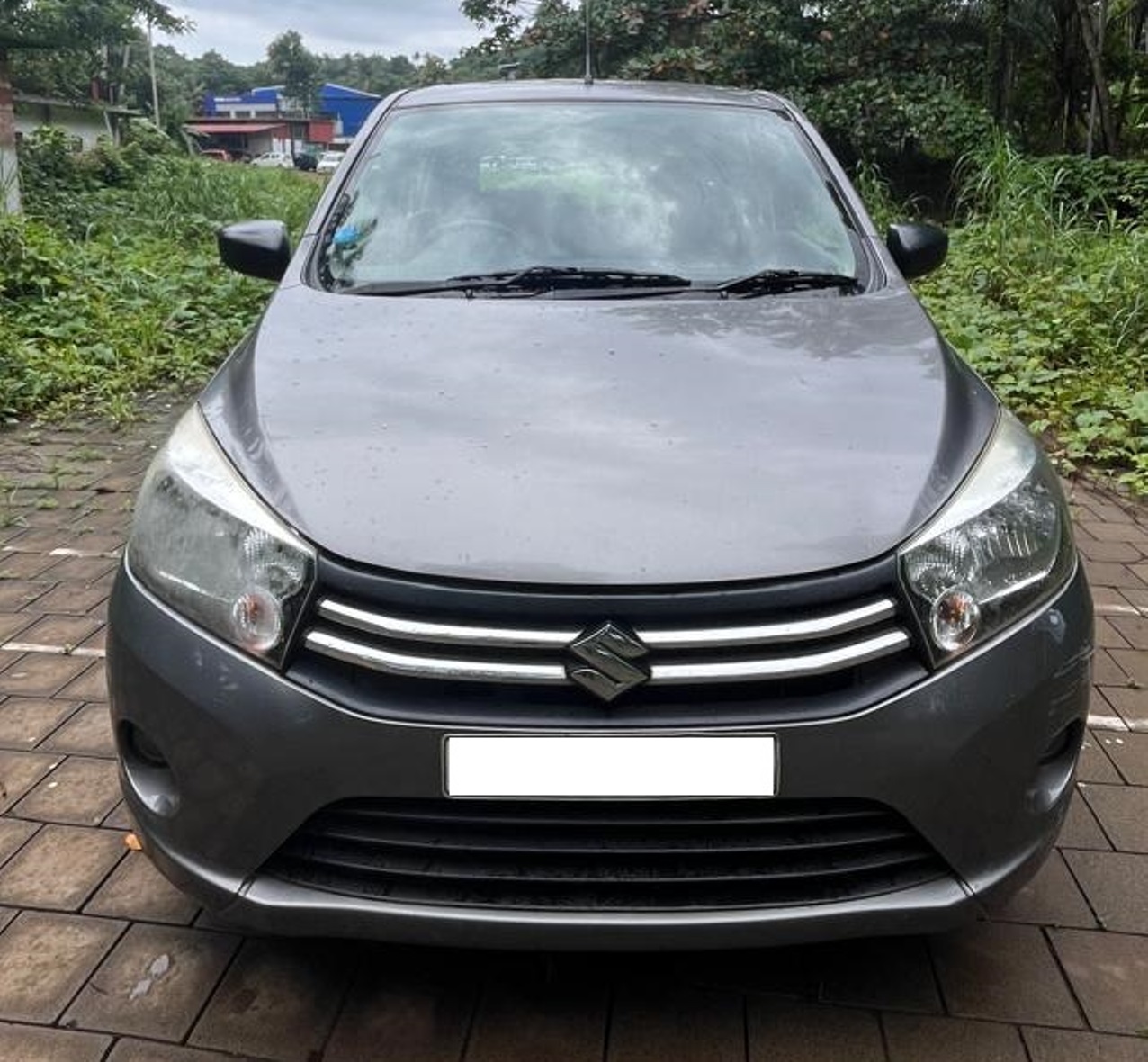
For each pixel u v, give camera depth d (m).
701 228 2.97
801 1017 2.04
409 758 1.72
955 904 1.82
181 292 8.20
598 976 2.13
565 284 2.80
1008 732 1.82
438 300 2.66
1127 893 2.36
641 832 1.78
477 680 1.72
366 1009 2.06
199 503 1.95
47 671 3.27
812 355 2.35
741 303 2.64
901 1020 2.04
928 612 1.79
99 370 6.43
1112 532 4.45
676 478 1.91
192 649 1.83
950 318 6.80
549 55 14.12
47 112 24.44
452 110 3.37
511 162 3.14
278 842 1.80
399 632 1.73
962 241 8.80
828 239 2.97
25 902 2.32
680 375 2.25
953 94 12.49
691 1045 1.99
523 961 2.17
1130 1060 1.96
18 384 6.04
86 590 3.82
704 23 13.80
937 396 2.20
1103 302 6.60
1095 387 5.67
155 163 18.78
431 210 3.01
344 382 2.23
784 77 13.13
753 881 1.79
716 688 1.74
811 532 1.81
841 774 1.74
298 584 1.79
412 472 1.93
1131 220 9.50
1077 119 12.73
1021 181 9.22
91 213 14.03
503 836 1.78
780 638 1.73
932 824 1.79
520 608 1.72
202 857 1.86
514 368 2.28
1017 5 12.32
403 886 1.81
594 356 2.33
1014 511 1.96
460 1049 1.98
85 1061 1.95
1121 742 2.93
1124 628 3.60
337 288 2.78
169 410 6.04
